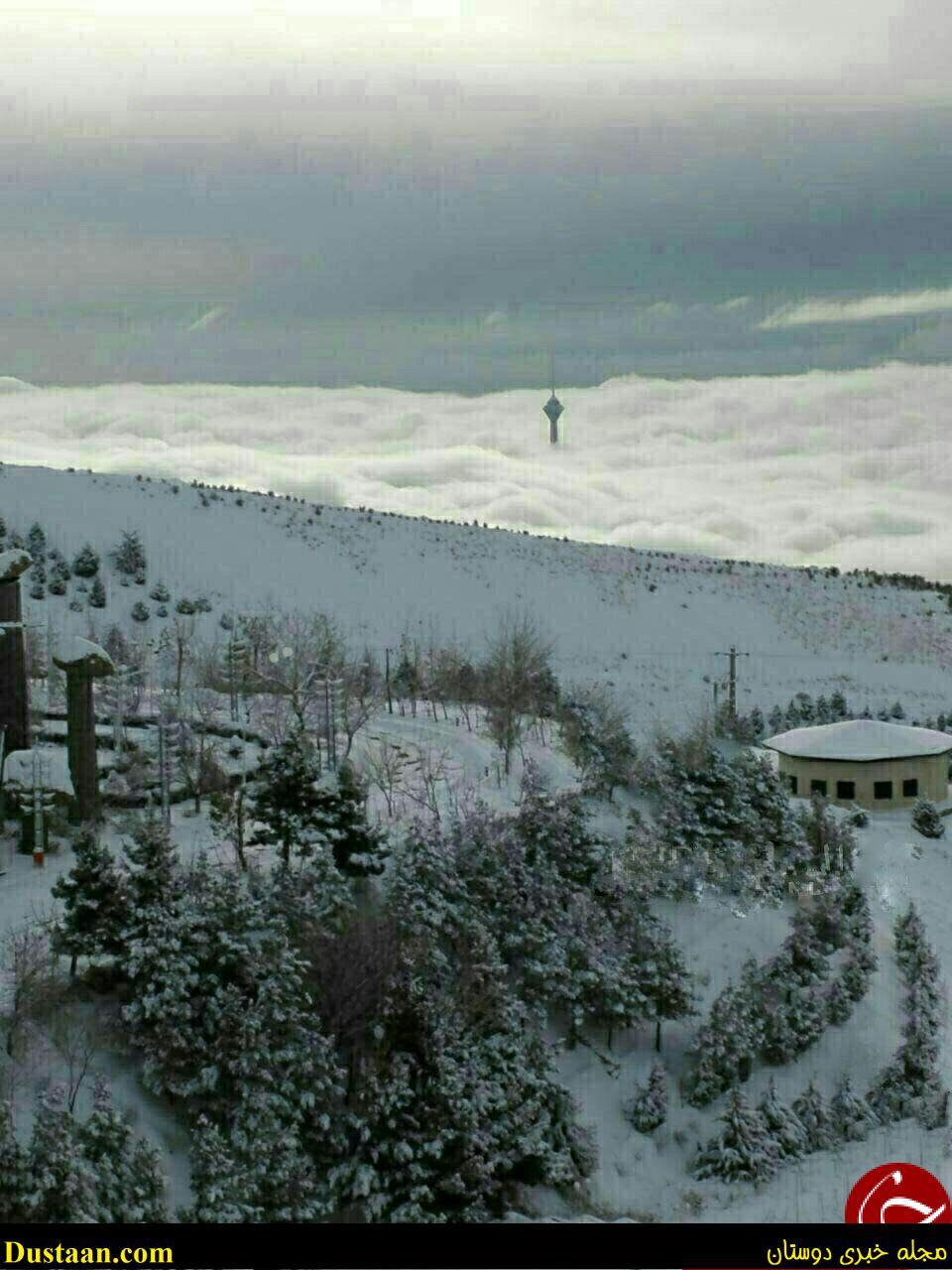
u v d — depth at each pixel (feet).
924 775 277.64
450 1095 141.59
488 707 291.38
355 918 159.33
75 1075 136.26
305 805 176.55
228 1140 135.95
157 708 269.64
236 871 174.50
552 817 187.62
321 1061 140.26
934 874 241.96
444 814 206.18
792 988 179.01
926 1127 166.71
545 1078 152.46
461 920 164.25
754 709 389.19
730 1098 159.63
